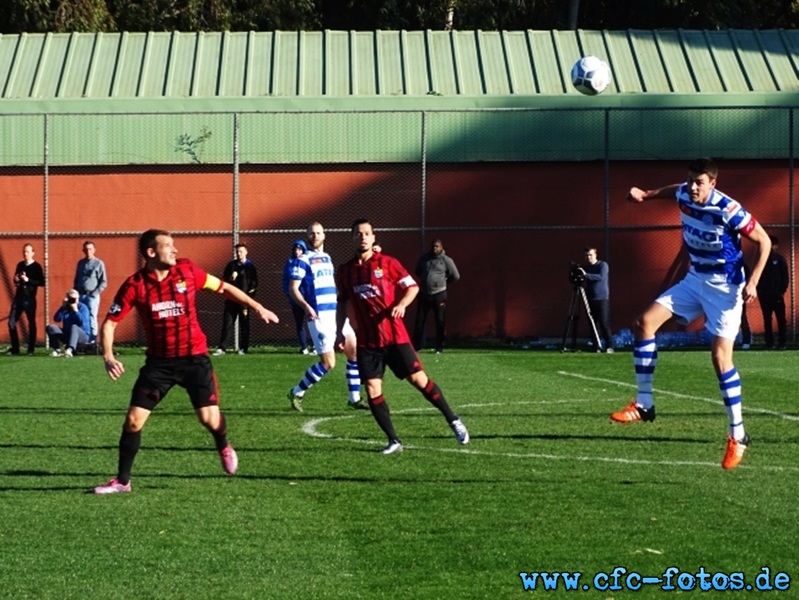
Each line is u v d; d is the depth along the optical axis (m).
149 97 39.94
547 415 20.02
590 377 27.06
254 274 35.94
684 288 15.17
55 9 52.31
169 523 11.96
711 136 40.09
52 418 20.20
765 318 36.09
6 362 32.78
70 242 39.16
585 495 13.13
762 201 40.25
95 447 16.94
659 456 15.75
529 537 11.27
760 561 10.41
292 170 39.66
